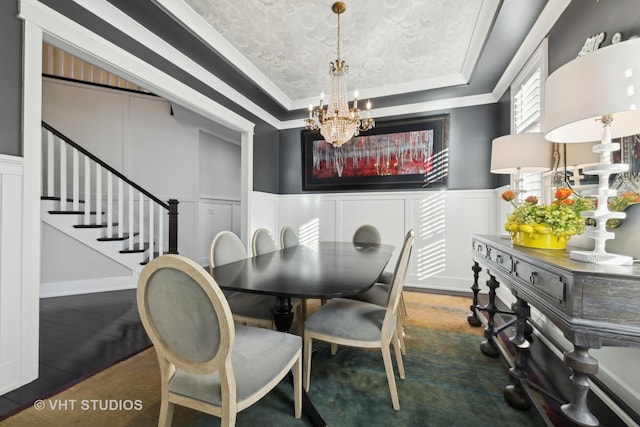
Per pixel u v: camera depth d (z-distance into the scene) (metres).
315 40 2.53
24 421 1.31
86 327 2.39
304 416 1.36
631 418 1.29
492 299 2.04
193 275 0.84
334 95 2.45
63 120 4.17
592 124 1.18
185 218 4.89
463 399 1.49
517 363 1.49
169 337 0.96
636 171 1.24
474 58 2.68
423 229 3.73
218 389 0.97
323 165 4.26
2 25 1.49
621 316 0.80
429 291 3.53
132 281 3.68
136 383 1.60
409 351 2.01
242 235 3.80
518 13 2.03
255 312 1.74
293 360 1.23
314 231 4.32
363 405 1.44
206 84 2.94
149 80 2.38
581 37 1.70
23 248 1.57
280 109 3.98
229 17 2.22
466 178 3.55
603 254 0.99
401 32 2.39
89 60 2.01
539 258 1.09
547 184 2.10
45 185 3.80
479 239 2.08
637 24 1.27
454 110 3.60
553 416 1.38
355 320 1.52
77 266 3.39
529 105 2.46
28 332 1.59
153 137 4.70
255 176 3.97
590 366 0.83
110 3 1.91
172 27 2.18
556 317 0.94
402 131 3.81
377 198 3.98
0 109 1.48
